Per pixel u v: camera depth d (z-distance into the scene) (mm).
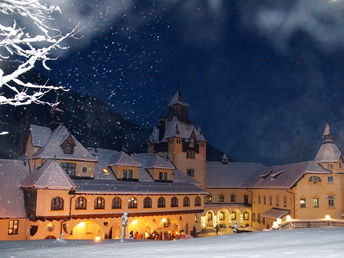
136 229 53844
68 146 49781
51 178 43031
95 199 47562
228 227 72938
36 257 13273
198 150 75938
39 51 7910
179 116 76625
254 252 11164
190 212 58719
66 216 43688
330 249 11016
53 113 53938
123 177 55000
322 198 61000
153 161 61281
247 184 77875
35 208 41438
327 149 63625
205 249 13852
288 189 59812
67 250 17250
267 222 66875
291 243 14906
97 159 53719
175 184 61344
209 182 77188
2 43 7598
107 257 11750
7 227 40531
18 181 45469
